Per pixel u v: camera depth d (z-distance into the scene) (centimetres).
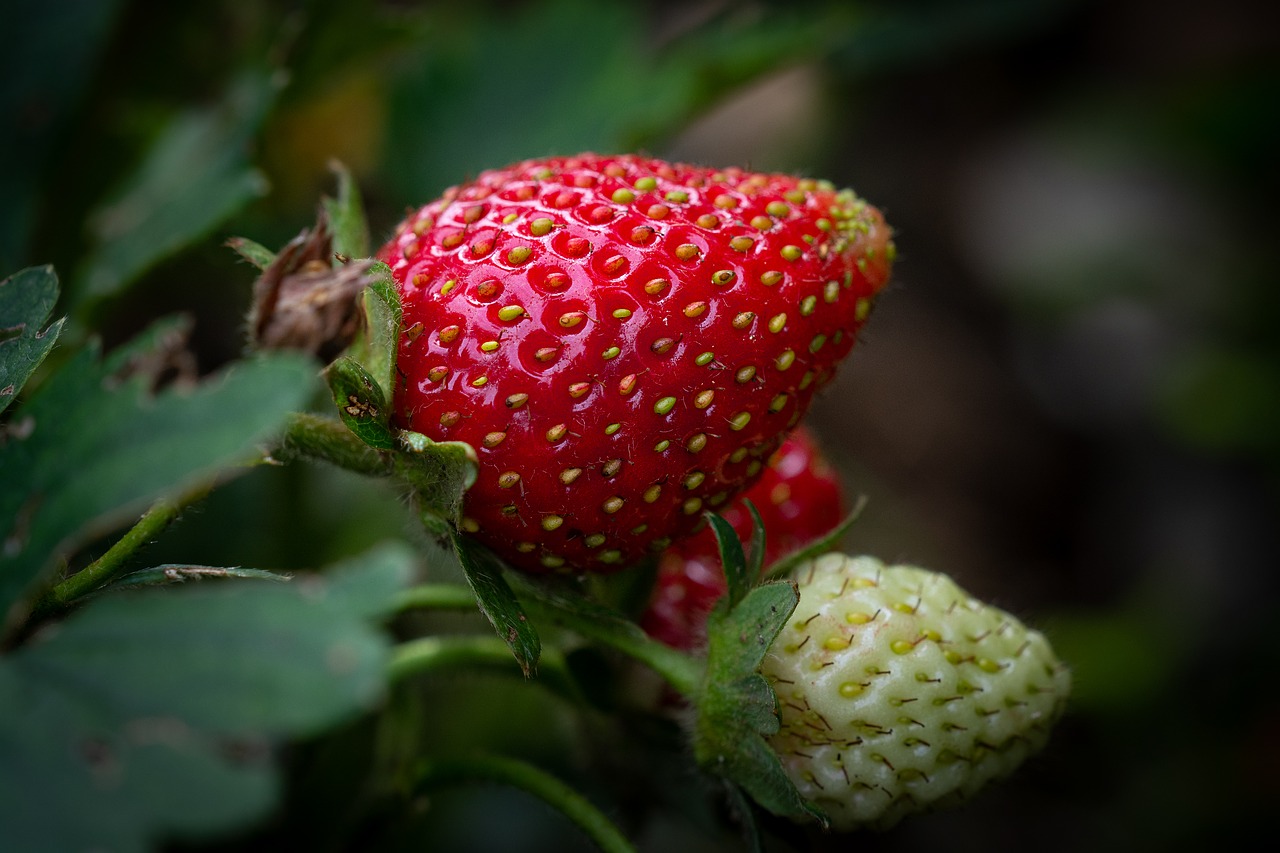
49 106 22
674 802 19
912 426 40
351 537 24
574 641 18
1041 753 18
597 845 17
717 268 16
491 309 16
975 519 39
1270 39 43
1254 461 38
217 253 22
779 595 16
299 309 16
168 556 22
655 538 17
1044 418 41
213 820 13
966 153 45
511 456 16
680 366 16
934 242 44
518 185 17
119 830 13
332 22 21
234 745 13
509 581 17
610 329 16
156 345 14
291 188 24
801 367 17
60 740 13
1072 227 41
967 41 27
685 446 16
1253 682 31
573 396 16
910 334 42
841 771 17
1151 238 40
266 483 23
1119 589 39
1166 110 38
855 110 43
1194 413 35
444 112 24
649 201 17
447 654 18
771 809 16
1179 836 30
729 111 41
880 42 27
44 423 14
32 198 22
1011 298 41
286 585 14
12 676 14
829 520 19
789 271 17
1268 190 38
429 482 16
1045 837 31
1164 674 31
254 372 14
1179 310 40
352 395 16
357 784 21
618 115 24
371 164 25
